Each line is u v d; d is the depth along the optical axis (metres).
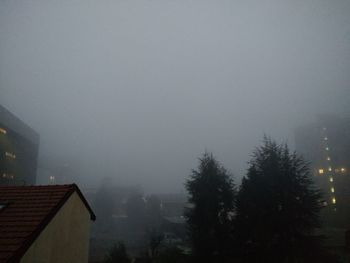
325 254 22.52
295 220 22.38
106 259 26.56
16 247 9.28
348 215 67.06
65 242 12.34
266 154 25.28
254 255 23.83
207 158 27.12
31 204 11.86
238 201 25.34
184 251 30.56
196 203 25.72
